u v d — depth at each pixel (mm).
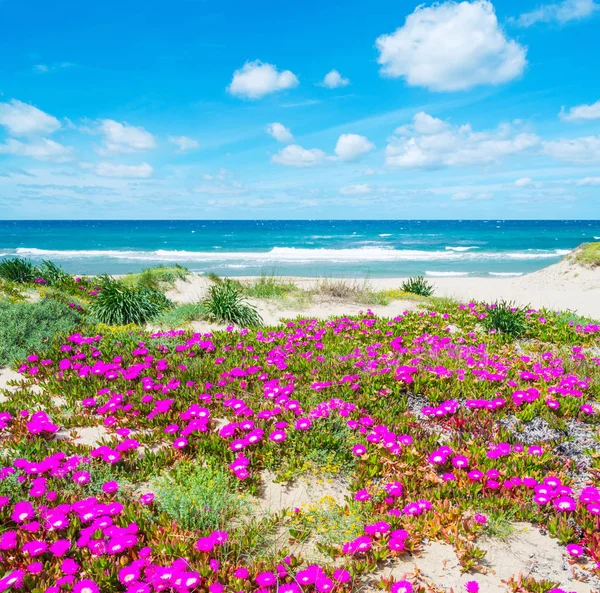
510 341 9422
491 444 4918
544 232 89312
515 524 3723
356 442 4758
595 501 3678
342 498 4113
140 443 4945
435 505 3861
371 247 55062
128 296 11055
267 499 4070
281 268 33531
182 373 6777
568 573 3176
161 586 2793
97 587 2797
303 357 7664
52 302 9508
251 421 5047
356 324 10094
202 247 55125
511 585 3004
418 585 3039
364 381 6434
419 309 12836
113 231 93688
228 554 3258
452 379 6484
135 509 3705
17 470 4098
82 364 7184
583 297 17469
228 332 9227
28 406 5824
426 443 4832
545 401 5668
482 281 23109
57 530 3404
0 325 7988
